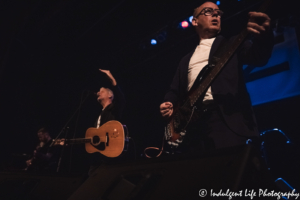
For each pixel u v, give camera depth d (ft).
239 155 2.96
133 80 24.85
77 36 21.88
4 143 21.94
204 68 5.48
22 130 22.80
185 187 3.02
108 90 12.01
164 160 3.63
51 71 23.67
